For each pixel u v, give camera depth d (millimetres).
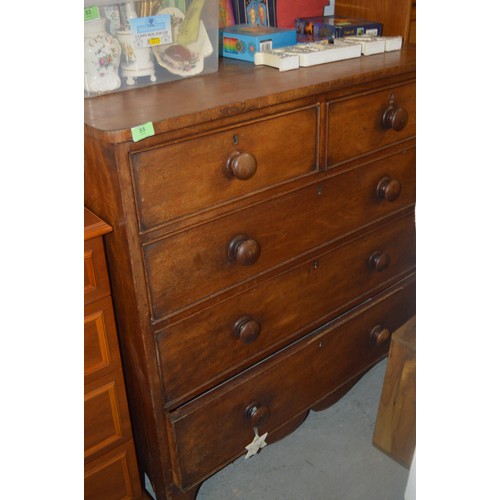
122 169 824
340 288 1337
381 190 1294
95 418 1065
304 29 1436
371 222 1323
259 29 1314
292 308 1230
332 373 1411
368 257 1375
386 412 1338
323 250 1239
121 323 1039
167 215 909
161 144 853
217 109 885
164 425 1090
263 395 1235
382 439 1388
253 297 1128
